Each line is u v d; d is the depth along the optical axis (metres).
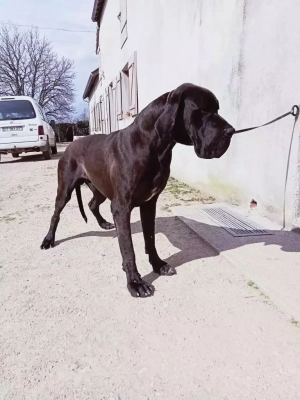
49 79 33.94
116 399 1.60
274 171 3.73
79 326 2.15
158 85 7.11
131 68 9.09
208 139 2.08
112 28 12.12
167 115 2.17
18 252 3.39
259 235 3.45
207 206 4.59
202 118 2.13
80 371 1.78
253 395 1.59
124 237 2.54
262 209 4.01
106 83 14.47
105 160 2.72
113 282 2.71
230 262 2.91
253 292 2.46
